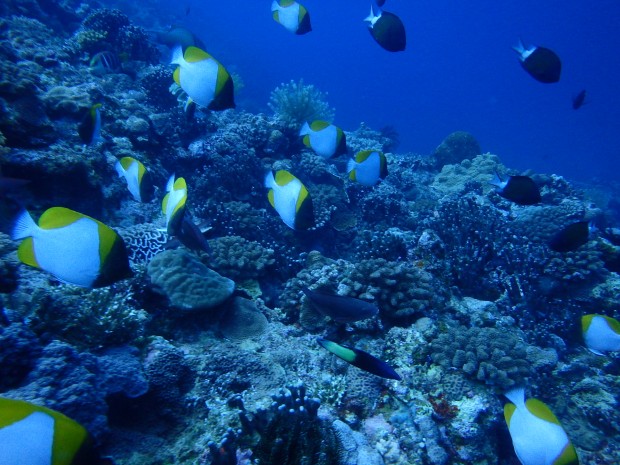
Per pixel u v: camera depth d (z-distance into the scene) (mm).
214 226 1555
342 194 2135
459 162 3594
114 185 1480
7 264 863
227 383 915
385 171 1178
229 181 1838
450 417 923
